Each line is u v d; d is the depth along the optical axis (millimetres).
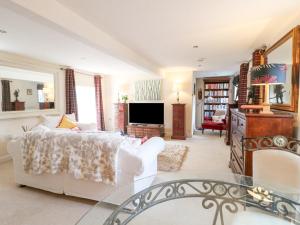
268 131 2139
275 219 1372
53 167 2240
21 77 4070
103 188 2156
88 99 6340
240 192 1817
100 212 1709
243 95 4832
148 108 6355
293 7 1989
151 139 2715
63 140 2223
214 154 4250
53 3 1829
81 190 2258
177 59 4559
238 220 1364
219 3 1906
